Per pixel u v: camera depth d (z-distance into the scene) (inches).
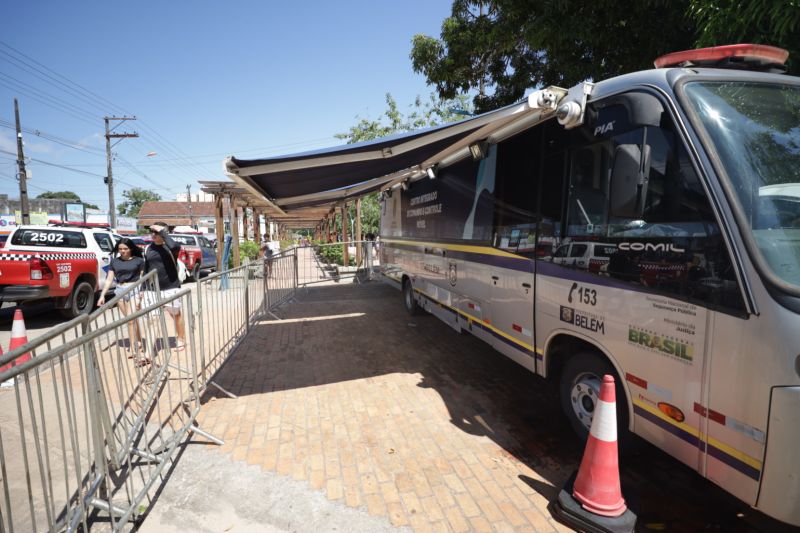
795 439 80.4
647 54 247.6
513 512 116.5
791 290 83.4
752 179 96.3
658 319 108.1
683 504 119.2
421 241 294.2
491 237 191.9
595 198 129.7
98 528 112.0
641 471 134.1
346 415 174.2
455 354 251.0
